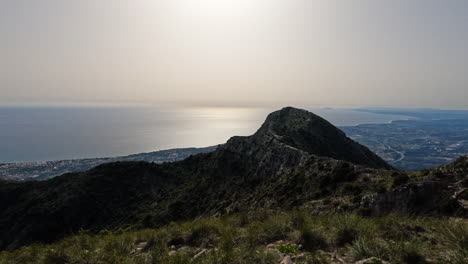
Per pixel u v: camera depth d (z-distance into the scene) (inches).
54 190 1973.4
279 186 1166.3
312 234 277.6
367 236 255.3
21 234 1537.9
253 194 1321.4
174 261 243.0
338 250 247.3
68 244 368.8
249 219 411.8
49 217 1626.5
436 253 220.1
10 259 337.7
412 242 233.9
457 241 216.5
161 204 1818.4
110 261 274.7
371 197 692.7
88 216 1717.5
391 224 304.5
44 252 327.3
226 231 327.3
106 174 2140.7
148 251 305.9
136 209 1852.9
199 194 1764.3
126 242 348.5
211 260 232.8
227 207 1306.6
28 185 2151.8
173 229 384.8
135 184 2132.1
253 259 228.1
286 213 394.3
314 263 217.9
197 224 398.6
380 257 213.6
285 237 295.0
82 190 1897.1
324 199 835.4
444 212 506.3
